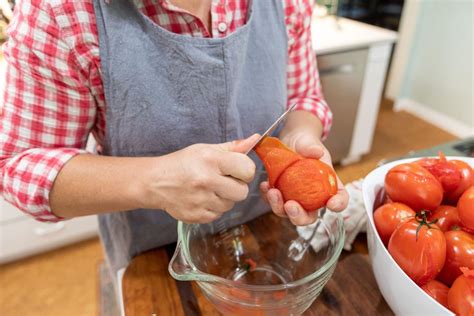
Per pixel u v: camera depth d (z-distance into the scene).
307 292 0.38
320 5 1.95
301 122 0.59
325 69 1.59
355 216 0.52
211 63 0.47
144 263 0.51
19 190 0.43
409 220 0.40
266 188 0.45
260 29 0.53
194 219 0.42
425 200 0.43
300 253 0.51
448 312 0.33
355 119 1.86
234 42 0.48
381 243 0.39
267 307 0.38
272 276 0.50
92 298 1.31
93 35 0.43
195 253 0.48
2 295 1.32
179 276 0.37
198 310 0.45
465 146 0.73
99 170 0.43
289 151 0.41
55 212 0.46
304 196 0.39
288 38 0.59
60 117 0.45
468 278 0.35
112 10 0.42
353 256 0.51
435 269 0.37
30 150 0.45
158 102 0.48
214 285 0.38
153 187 0.40
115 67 0.44
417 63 2.62
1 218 1.30
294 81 0.66
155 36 0.44
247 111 0.56
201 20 0.48
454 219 0.43
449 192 0.47
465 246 0.39
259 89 0.56
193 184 0.39
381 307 0.45
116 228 0.65
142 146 0.51
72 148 0.47
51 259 1.45
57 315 1.25
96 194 0.42
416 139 2.35
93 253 1.48
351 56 1.63
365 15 2.76
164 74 0.47
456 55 2.34
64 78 0.43
